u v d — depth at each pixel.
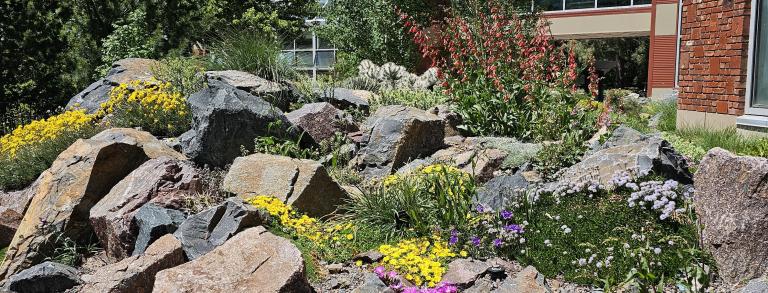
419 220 5.38
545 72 9.15
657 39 24.59
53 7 17.25
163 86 9.68
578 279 4.62
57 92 16.61
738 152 8.25
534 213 5.36
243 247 4.33
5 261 5.50
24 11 16.36
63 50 16.88
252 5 24.53
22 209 6.82
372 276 4.46
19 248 5.53
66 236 5.68
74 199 5.80
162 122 8.96
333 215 5.93
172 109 8.97
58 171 6.13
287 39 24.55
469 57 9.55
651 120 12.92
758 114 9.01
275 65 10.64
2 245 6.26
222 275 4.11
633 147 6.20
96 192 5.93
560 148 7.03
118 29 15.38
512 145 7.71
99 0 17.17
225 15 24.06
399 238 5.32
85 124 8.76
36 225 5.64
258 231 4.48
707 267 4.55
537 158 7.12
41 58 16.52
